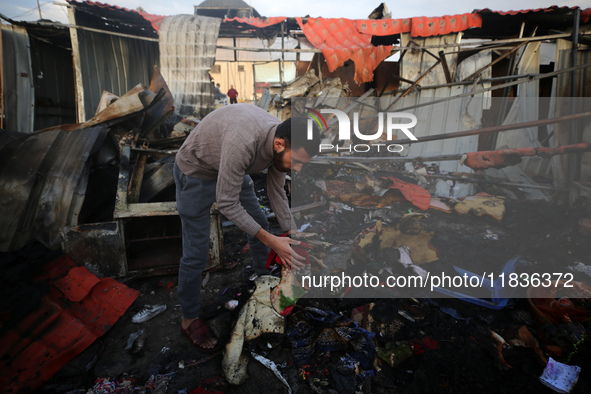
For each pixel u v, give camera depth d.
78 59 5.54
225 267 2.29
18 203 1.89
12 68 5.30
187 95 5.92
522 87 4.46
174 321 1.77
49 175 2.00
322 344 1.54
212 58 5.82
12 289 1.61
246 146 1.17
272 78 10.98
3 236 1.82
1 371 1.29
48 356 1.40
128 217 1.96
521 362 1.42
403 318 1.73
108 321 1.68
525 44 5.18
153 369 1.45
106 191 2.33
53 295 1.68
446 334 1.62
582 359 1.41
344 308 1.82
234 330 1.57
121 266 2.01
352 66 6.53
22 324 1.48
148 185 2.53
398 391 1.33
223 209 1.24
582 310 1.64
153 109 2.93
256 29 7.35
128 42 6.41
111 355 1.52
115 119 2.48
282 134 1.18
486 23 5.59
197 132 1.34
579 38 4.77
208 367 1.47
